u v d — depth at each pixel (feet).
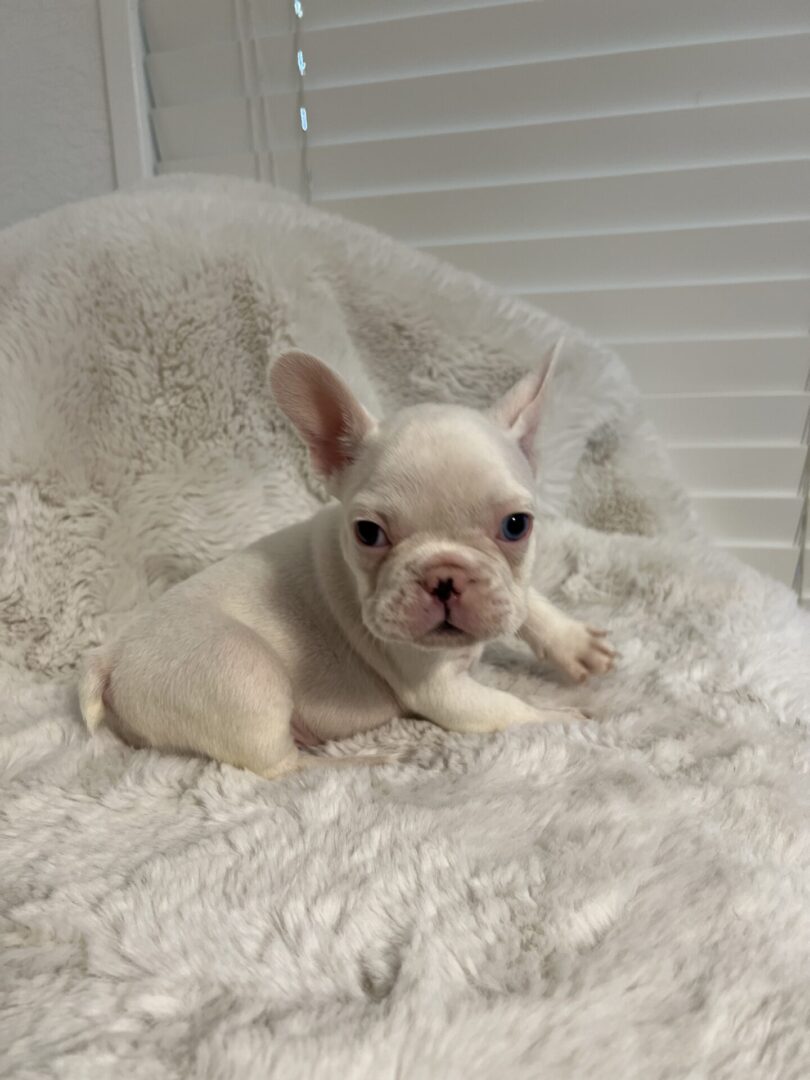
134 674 1.30
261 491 1.74
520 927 0.94
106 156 2.05
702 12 1.75
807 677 1.41
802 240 1.84
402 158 1.97
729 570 1.66
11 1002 0.88
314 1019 0.84
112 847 1.10
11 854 1.10
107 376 1.69
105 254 1.68
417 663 1.32
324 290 1.75
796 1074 0.79
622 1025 0.82
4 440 1.62
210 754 1.29
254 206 1.77
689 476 2.05
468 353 1.78
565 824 1.08
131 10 1.93
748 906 0.95
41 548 1.66
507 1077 0.78
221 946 0.94
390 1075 0.77
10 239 1.76
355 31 1.89
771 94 1.78
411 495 1.11
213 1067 0.78
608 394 1.80
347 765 1.30
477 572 1.09
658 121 1.82
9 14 1.95
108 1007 0.87
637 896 0.96
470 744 1.30
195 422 1.72
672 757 1.25
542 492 1.81
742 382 1.97
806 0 1.71
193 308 1.69
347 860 1.04
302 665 1.38
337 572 1.36
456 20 1.84
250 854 1.06
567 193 1.91
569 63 1.82
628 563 1.68
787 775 1.21
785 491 2.01
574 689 1.48
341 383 1.23
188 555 1.72
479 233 1.99
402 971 0.89
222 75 1.99
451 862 1.02
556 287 1.99
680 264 1.91
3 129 2.06
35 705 1.50
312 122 1.99
